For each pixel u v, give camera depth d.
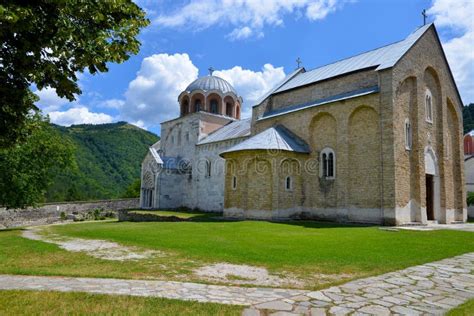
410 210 22.42
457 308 6.15
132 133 109.19
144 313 5.62
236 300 6.49
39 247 13.86
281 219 24.75
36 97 9.08
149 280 8.07
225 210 28.16
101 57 7.30
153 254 11.82
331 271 9.38
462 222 27.31
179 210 40.00
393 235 16.27
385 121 21.97
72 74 7.59
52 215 41.38
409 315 5.81
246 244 13.61
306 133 26.84
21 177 27.09
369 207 22.39
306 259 10.80
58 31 6.50
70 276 8.29
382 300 6.62
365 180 22.84
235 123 41.44
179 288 7.34
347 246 13.17
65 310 5.72
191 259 10.90
